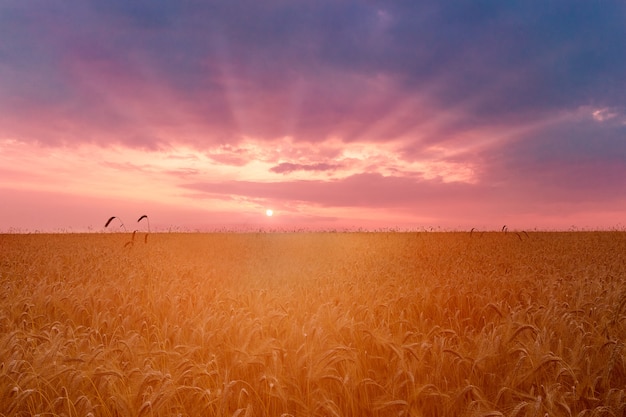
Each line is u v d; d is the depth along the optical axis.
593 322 6.45
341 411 4.18
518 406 3.58
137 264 13.71
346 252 20.44
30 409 4.11
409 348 4.82
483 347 4.95
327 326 6.28
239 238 29.16
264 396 4.47
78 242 23.77
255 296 8.80
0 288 9.42
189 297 8.52
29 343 5.64
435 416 4.26
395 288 9.35
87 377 4.20
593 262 15.16
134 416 3.81
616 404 3.84
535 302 8.35
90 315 7.52
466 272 12.19
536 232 34.69
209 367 4.76
